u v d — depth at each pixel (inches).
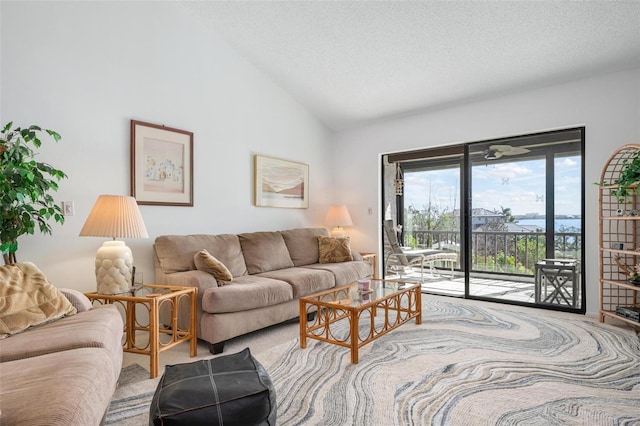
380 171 199.0
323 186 206.8
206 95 145.3
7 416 38.0
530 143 155.4
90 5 111.2
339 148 211.8
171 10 133.2
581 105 139.1
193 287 102.3
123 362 95.8
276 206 175.2
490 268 166.1
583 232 141.1
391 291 115.6
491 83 149.9
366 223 200.7
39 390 43.0
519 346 104.9
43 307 70.7
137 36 123.0
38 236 99.6
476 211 170.1
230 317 104.1
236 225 156.7
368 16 127.4
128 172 119.6
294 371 89.0
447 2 115.8
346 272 149.1
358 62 152.4
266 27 141.7
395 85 162.2
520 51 129.9
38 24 100.1
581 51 125.1
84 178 108.8
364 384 81.7
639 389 78.7
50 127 102.0
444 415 68.8
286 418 68.0
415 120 182.7
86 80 109.8
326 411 70.6
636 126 129.4
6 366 50.5
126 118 119.4
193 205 139.5
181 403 50.7
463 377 84.8
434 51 137.4
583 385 80.5
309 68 162.7
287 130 183.5
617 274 133.4
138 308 119.7
